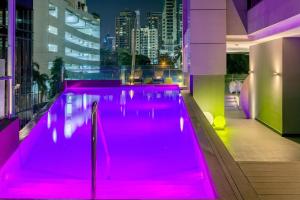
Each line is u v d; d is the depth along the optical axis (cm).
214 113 1180
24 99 1816
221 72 1170
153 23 12488
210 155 439
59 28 5556
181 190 390
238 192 331
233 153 929
